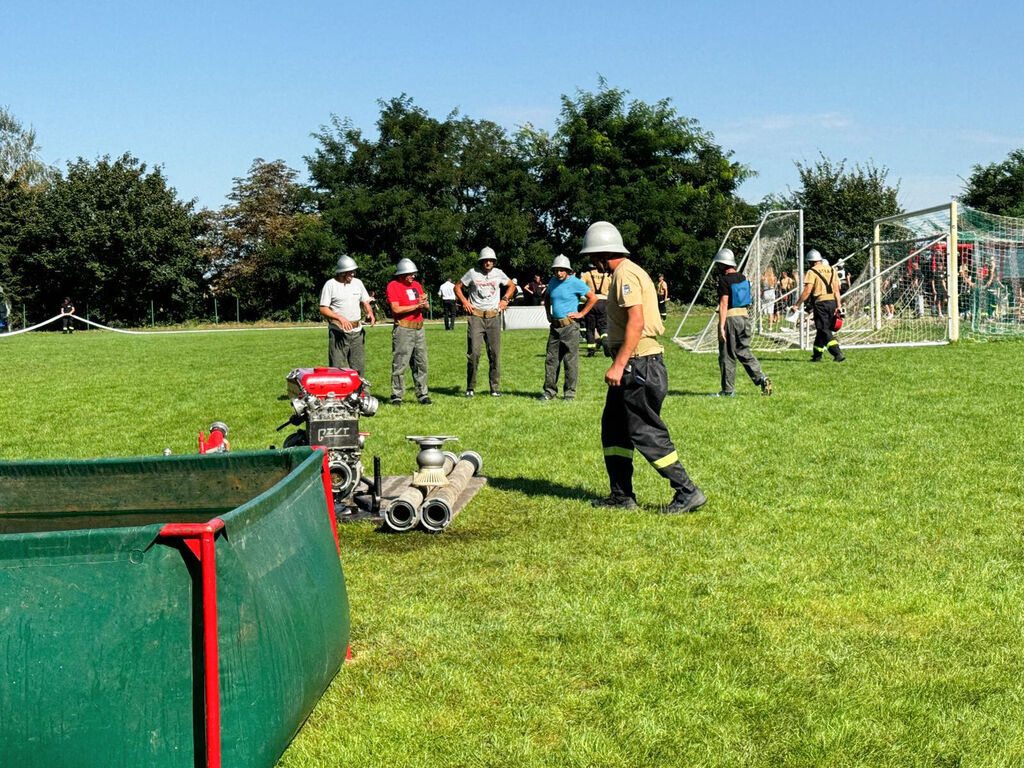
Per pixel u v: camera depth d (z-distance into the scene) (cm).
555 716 388
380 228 5744
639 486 789
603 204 5409
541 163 5731
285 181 6538
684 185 5481
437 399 1384
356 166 5912
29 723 258
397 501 654
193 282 5800
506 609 505
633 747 361
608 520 683
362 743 368
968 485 759
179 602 269
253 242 6281
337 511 700
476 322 1398
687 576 553
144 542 266
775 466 848
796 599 512
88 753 261
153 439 1089
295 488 346
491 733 374
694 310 5281
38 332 4772
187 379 1791
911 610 495
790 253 3030
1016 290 2562
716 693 403
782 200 5384
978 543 607
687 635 464
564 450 954
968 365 1658
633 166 5644
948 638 457
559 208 5753
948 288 2244
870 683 409
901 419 1075
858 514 683
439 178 5816
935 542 612
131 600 265
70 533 262
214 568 268
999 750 354
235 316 6062
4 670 258
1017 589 520
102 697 262
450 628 479
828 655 439
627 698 400
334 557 371
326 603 344
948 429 1004
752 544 616
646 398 684
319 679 331
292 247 5791
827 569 562
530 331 3350
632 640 461
